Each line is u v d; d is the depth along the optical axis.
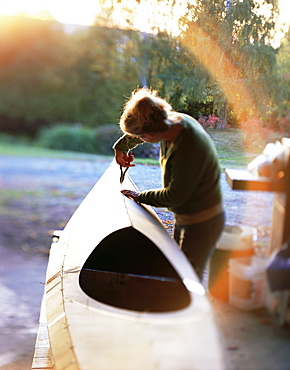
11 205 7.13
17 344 3.46
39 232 6.21
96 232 2.30
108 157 7.98
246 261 1.66
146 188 2.87
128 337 1.39
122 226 2.07
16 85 11.06
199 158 1.84
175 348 1.26
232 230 1.82
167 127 1.87
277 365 1.26
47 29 10.66
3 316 4.01
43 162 9.12
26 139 10.95
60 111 10.73
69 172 8.15
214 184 1.93
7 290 4.60
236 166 2.25
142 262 2.23
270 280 1.53
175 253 1.73
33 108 10.97
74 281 2.03
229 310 1.52
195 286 1.52
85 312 1.70
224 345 1.33
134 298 2.11
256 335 1.39
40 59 10.85
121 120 2.03
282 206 1.66
